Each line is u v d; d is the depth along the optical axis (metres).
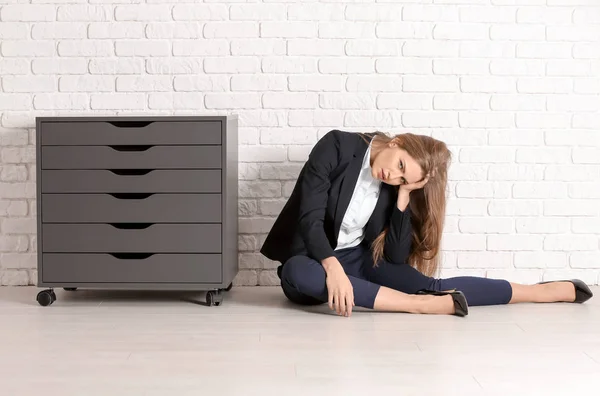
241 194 3.13
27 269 3.15
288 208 2.84
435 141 2.67
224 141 2.75
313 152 2.72
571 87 3.13
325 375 1.99
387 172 2.60
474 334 2.40
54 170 2.77
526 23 3.11
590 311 2.73
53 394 1.85
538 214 3.15
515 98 3.13
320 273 2.62
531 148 3.14
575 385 1.92
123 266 2.79
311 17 3.10
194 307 2.78
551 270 3.15
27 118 3.12
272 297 2.96
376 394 1.85
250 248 3.15
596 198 3.15
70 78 3.11
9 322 2.56
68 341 2.32
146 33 3.10
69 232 2.78
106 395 1.84
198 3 3.09
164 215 2.77
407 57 3.11
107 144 2.77
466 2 3.10
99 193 2.77
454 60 3.11
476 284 2.79
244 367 2.06
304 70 3.11
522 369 2.04
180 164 2.76
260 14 3.09
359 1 3.09
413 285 2.78
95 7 3.09
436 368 2.05
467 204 3.15
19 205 3.13
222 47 3.10
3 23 3.10
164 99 3.12
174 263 2.78
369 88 3.12
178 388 1.89
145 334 2.40
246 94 3.12
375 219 2.75
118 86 3.12
